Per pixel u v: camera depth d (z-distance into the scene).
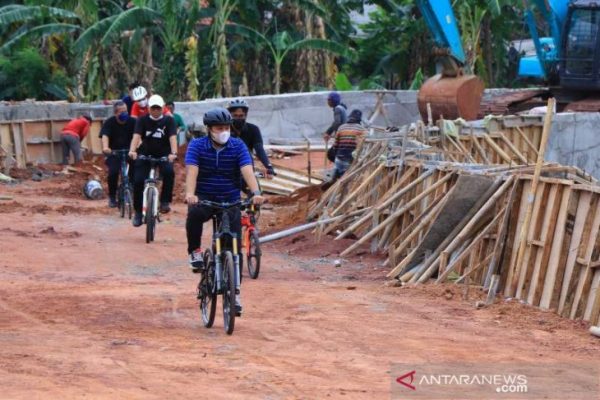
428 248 15.79
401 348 11.41
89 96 42.03
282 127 40.06
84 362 10.18
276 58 44.12
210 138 11.73
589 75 37.81
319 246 18.69
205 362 10.36
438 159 19.62
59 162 33.34
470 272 14.80
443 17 35.78
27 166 32.22
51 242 19.41
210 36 42.72
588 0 37.66
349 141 23.33
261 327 12.28
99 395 8.88
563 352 11.62
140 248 18.91
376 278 16.22
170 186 19.59
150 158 19.31
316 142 38.75
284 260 17.92
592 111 37.06
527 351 11.56
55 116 33.59
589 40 37.69
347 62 54.91
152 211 19.38
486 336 12.30
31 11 39.84
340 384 9.65
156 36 49.88
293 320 12.79
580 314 13.40
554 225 14.01
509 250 14.74
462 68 36.62
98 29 39.19
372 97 42.12
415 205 17.45
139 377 9.63
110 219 23.23
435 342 11.80
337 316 13.13
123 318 12.63
